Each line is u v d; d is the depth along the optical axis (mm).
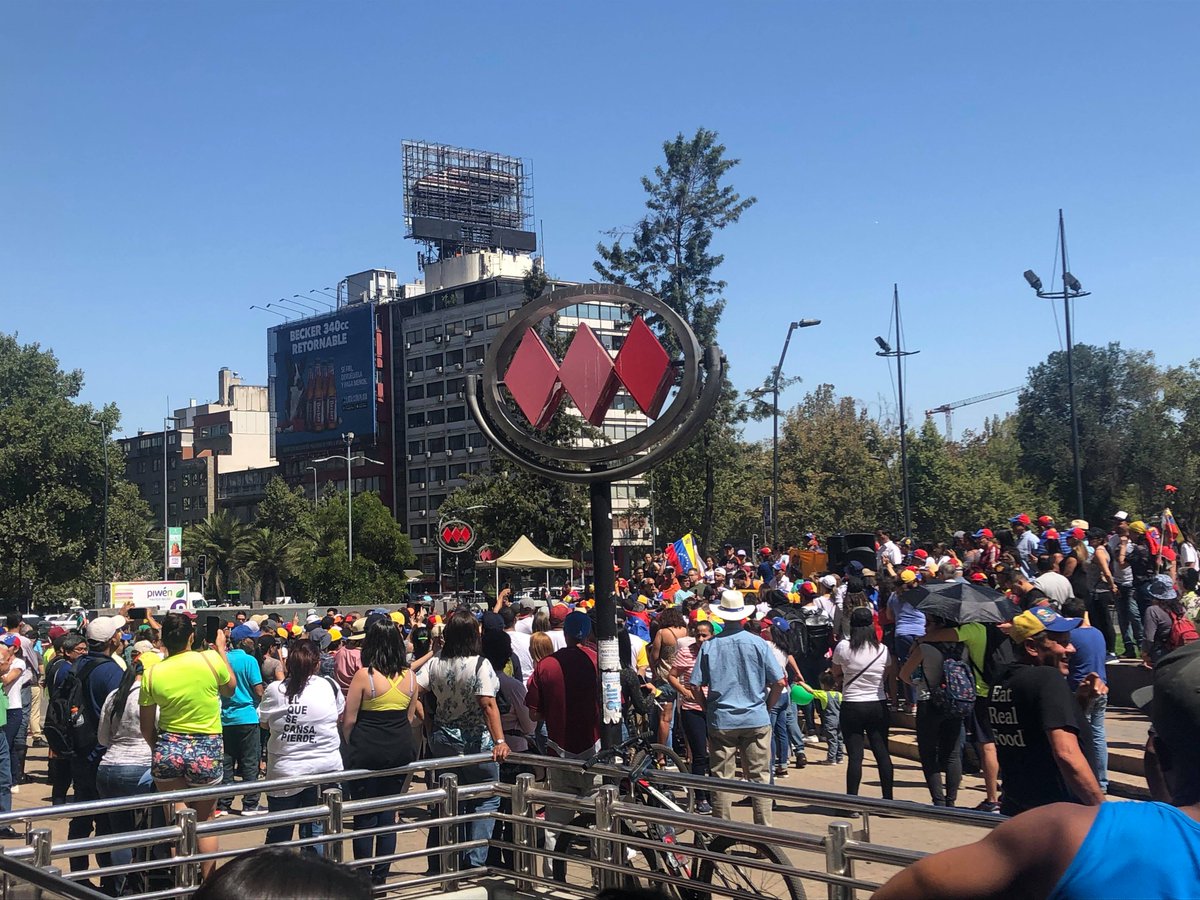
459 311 104500
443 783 7016
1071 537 14648
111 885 7328
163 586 47844
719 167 41531
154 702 6871
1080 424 65062
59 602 80125
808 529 61625
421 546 105250
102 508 80812
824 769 12516
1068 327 29297
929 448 64562
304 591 88125
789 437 65562
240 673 10805
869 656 9219
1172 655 2117
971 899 1931
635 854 6555
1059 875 1834
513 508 51688
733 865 5492
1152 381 65375
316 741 7422
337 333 112438
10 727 13008
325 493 103375
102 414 80375
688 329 6668
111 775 7152
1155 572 14031
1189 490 58812
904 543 22641
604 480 6848
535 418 7254
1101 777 8766
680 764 6926
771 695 8695
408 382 109062
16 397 81250
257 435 137875
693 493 43344
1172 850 1802
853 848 4746
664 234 41469
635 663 10922
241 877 1642
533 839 6855
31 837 5512
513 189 119000
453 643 7359
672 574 19797
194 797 6000
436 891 6871
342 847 6613
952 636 8242
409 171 113500
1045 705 5000
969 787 10484
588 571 52656
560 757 7297
